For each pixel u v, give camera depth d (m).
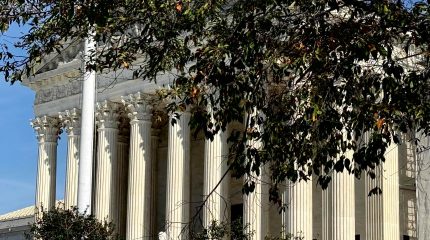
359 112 36.41
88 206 56.72
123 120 105.12
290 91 37.88
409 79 35.56
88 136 57.50
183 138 93.12
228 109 35.28
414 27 35.19
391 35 35.66
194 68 35.50
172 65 42.34
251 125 36.84
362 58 34.53
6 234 129.50
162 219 105.50
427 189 51.84
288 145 37.31
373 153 35.59
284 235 79.38
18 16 36.88
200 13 35.31
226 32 35.62
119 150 104.88
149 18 37.47
